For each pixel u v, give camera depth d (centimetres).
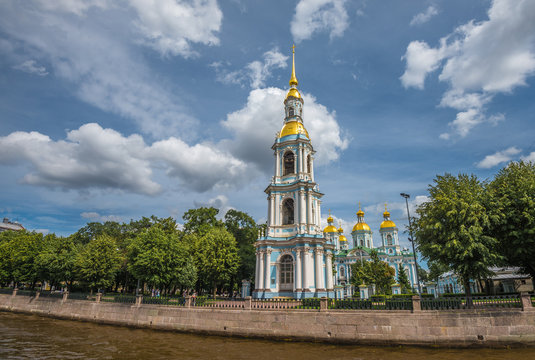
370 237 10644
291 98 5100
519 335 2092
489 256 2434
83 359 1847
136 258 4044
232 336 2577
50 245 5484
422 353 2005
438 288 8681
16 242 5397
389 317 2258
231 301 3034
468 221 2514
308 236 3922
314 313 2430
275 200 4419
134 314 3106
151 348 2169
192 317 2789
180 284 4347
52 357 1875
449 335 2144
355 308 2397
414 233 3089
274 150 4797
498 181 2881
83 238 7406
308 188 4300
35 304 4069
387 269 7281
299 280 3812
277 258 4056
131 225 6819
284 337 2431
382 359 1872
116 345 2264
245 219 6188
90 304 3488
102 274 4625
